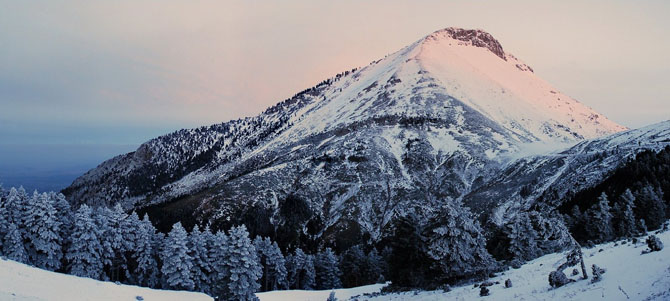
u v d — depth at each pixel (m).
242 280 59.25
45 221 69.06
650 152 120.44
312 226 177.62
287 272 100.00
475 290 40.09
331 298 52.47
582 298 27.00
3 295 36.38
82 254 70.12
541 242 61.06
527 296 31.69
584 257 41.75
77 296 42.97
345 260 105.44
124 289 51.72
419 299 43.72
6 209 69.81
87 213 72.25
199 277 75.38
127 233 78.38
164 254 71.06
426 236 49.59
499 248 62.56
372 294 55.53
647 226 77.19
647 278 26.50
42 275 46.50
